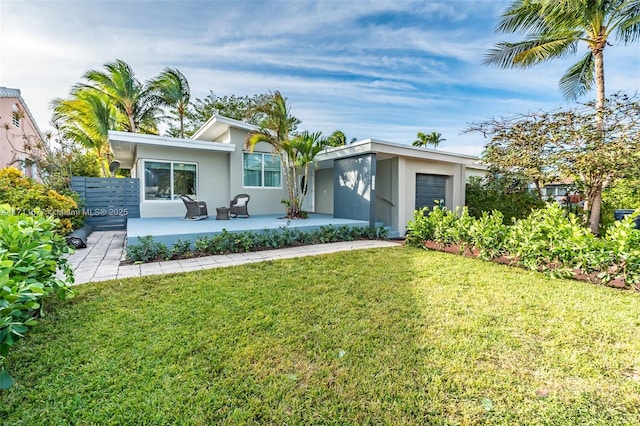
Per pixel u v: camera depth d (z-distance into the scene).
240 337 2.73
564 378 2.19
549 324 2.99
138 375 2.19
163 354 2.46
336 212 10.64
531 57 8.70
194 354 2.47
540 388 2.08
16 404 1.90
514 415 1.84
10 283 1.90
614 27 7.76
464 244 6.07
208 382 2.13
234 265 5.19
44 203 6.95
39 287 2.04
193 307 3.38
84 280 4.30
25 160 11.04
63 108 14.02
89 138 15.49
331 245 7.33
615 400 1.96
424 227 6.93
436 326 2.97
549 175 8.04
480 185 11.42
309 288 4.03
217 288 3.99
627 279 3.91
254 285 4.13
